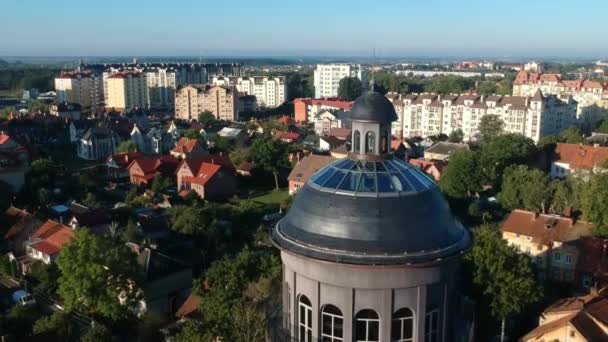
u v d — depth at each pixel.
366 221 32.53
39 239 87.62
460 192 114.75
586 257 77.38
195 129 194.38
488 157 124.25
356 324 33.50
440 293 34.28
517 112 194.12
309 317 34.81
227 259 60.44
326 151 168.12
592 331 54.56
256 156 143.00
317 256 32.44
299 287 34.91
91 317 64.25
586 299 61.22
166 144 193.50
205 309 55.12
